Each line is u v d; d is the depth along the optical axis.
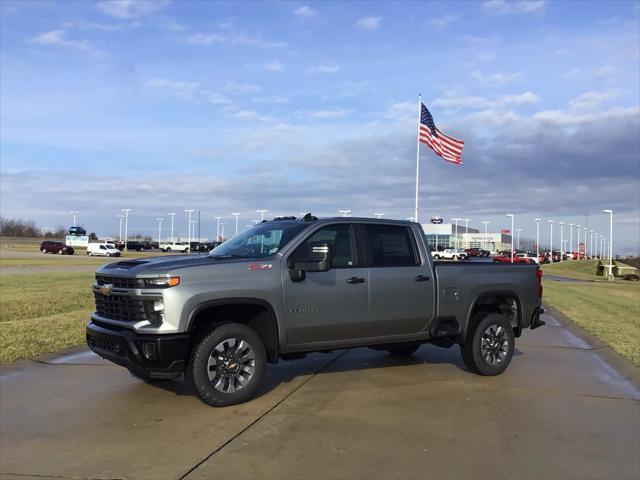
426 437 5.15
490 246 138.38
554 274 58.75
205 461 4.51
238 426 5.35
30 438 4.96
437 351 9.46
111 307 6.16
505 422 5.64
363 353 9.20
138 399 6.19
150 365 5.66
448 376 7.61
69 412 5.71
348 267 6.79
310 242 6.58
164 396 6.32
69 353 8.51
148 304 5.70
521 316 8.12
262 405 6.05
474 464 4.55
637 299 26.08
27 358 8.04
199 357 5.79
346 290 6.66
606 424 5.64
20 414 5.62
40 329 10.10
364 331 6.89
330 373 7.69
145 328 5.65
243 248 6.83
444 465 4.52
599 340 10.89
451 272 7.48
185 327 5.68
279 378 7.33
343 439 5.05
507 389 6.95
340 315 6.62
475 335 7.55
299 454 4.69
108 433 5.12
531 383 7.28
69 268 34.44
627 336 11.51
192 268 5.84
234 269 6.04
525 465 4.55
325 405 6.11
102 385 6.74
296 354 6.70
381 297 6.90
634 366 8.45
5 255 63.53
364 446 4.89
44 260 51.47
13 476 4.19
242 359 6.04
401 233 7.33
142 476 4.22
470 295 7.59
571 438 5.20
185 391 6.56
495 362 7.65
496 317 7.72
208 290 5.81
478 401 6.38
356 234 6.96
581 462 4.64
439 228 115.19
